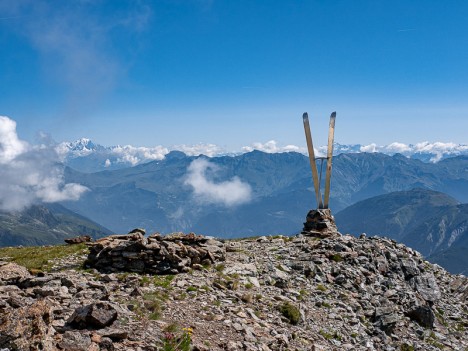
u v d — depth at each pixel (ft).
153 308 62.90
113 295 67.15
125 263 91.25
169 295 73.05
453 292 137.49
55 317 52.08
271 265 109.81
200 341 54.75
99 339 45.60
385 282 118.21
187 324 59.62
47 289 63.41
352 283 111.24
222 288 83.41
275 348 60.95
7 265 78.07
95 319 49.34
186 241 110.63
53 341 42.29
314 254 124.77
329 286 106.73
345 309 94.53
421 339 96.07
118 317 54.60
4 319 38.14
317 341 72.74
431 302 121.39
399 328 97.55
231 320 65.62
